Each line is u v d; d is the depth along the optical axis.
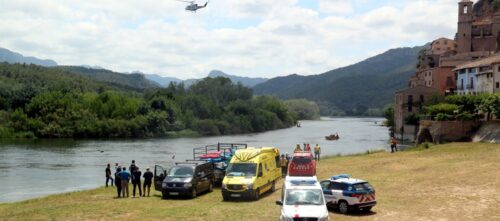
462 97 72.88
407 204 27.06
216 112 169.75
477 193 29.27
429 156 49.84
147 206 27.34
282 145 99.12
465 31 128.12
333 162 50.56
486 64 80.88
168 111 151.88
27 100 141.75
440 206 26.28
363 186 24.98
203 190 32.78
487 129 61.94
